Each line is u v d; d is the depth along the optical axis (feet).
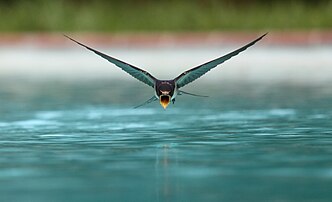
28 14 131.44
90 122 41.98
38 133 37.52
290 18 127.34
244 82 70.33
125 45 118.42
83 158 29.96
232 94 58.75
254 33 120.67
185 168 27.55
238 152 31.04
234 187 24.03
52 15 130.11
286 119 42.22
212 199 22.34
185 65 91.20
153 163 28.66
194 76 27.09
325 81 69.10
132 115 45.52
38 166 28.27
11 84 70.18
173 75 76.89
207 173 26.50
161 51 116.37
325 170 26.76
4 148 32.78
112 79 76.69
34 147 32.99
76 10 134.21
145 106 50.96
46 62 102.53
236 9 135.03
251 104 50.83
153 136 36.17
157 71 82.53
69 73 84.84
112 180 25.49
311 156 29.86
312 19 126.62
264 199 22.27
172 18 129.90
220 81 72.28
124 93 61.26
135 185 24.62
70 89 65.16
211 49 116.37
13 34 124.98
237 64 96.84
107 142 34.30
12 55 114.73
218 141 34.24
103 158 29.91
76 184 24.89
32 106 51.16
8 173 26.89
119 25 129.08
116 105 51.67
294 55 108.27
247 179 25.35
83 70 89.56
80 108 49.78
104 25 128.77
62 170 27.43
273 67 89.97
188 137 35.68
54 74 83.35
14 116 45.09
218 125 40.06
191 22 128.98
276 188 23.80
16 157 30.40
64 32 127.13
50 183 25.03
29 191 23.76
